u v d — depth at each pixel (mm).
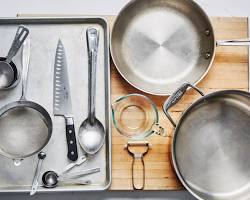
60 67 913
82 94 914
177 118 925
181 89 848
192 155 907
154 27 952
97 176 901
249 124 919
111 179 889
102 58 927
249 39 904
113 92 926
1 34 918
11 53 877
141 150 913
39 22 923
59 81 910
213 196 900
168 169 909
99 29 934
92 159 905
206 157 910
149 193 936
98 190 874
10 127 899
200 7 919
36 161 899
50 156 898
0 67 880
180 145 902
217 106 918
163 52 949
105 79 917
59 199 931
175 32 952
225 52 945
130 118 925
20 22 920
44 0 964
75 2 967
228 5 984
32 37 920
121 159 909
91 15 931
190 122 908
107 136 903
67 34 926
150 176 907
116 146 912
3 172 894
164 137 917
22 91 893
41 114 896
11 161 897
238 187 909
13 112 898
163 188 904
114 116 922
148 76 945
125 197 934
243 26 948
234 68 943
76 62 919
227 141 914
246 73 943
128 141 913
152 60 947
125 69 940
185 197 934
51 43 922
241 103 914
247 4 986
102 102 917
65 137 905
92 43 915
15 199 930
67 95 908
